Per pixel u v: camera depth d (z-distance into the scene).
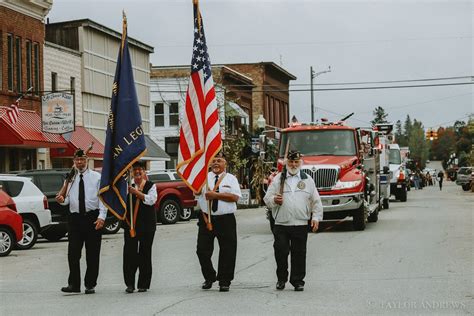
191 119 13.12
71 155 38.19
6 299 11.73
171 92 57.94
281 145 25.17
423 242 19.47
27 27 36.66
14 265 16.92
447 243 19.14
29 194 21.31
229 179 12.29
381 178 34.56
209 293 11.91
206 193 12.09
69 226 12.34
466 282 12.62
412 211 33.75
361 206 23.47
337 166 23.38
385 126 41.81
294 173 12.16
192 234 24.28
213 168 12.42
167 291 12.25
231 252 12.14
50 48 39.00
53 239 24.80
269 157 44.06
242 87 67.38
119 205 12.16
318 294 11.61
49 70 38.84
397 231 23.06
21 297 11.92
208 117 12.98
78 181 12.25
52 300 11.54
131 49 48.84
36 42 37.56
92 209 12.23
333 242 19.91
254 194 47.97
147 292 12.17
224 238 12.16
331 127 24.89
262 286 12.58
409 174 71.38
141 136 12.50
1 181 21.05
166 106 58.03
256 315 9.88
